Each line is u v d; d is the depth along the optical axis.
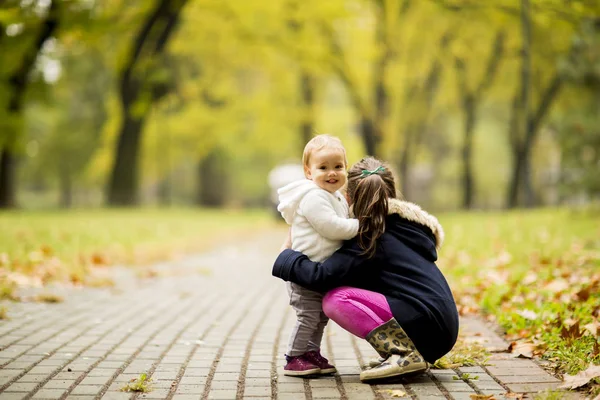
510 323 5.21
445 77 28.94
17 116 18.30
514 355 4.40
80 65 32.81
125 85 23.12
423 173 52.47
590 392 3.46
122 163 23.62
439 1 15.16
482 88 27.84
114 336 5.13
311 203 3.82
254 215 27.33
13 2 16.17
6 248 9.37
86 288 7.60
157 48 22.52
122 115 23.50
